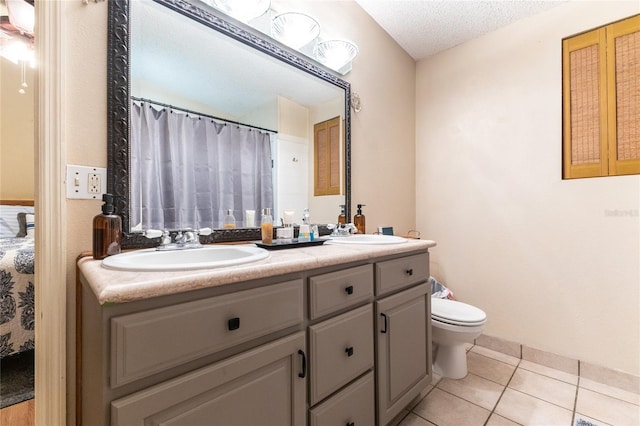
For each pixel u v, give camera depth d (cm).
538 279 199
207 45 131
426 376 152
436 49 246
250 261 86
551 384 174
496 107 218
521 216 206
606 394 164
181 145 123
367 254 116
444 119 246
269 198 154
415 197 262
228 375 74
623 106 170
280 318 86
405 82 250
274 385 85
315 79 176
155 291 62
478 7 196
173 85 120
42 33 90
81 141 97
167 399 65
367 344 117
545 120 196
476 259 227
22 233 268
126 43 105
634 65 167
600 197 177
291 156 164
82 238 97
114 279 65
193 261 109
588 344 180
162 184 117
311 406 96
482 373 186
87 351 79
